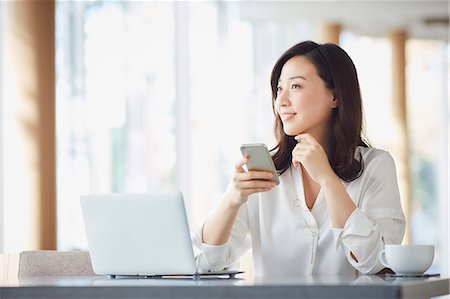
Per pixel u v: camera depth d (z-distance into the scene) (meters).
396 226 3.14
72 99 6.65
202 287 2.20
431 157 12.57
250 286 2.18
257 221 3.28
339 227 2.94
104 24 7.01
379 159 3.25
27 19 6.09
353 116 3.24
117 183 7.12
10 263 3.24
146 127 7.50
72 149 6.62
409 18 11.44
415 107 12.56
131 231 2.76
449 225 12.35
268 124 10.37
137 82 7.40
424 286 2.36
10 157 6.00
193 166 8.20
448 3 10.78
